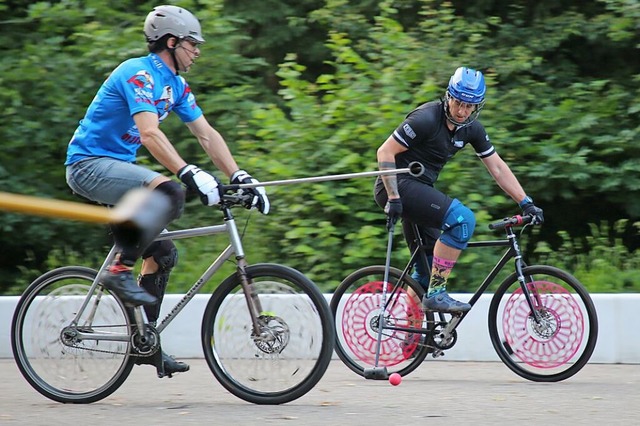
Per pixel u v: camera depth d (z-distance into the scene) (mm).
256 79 21391
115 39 18938
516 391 10930
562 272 11766
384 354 12203
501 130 18531
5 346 14195
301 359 9672
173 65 9867
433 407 9766
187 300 9953
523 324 12031
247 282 9734
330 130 17578
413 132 11523
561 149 18906
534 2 22000
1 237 19469
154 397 10531
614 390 10984
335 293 12492
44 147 19406
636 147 19047
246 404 9922
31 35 20516
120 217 3004
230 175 10273
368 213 17016
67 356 10180
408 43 18609
